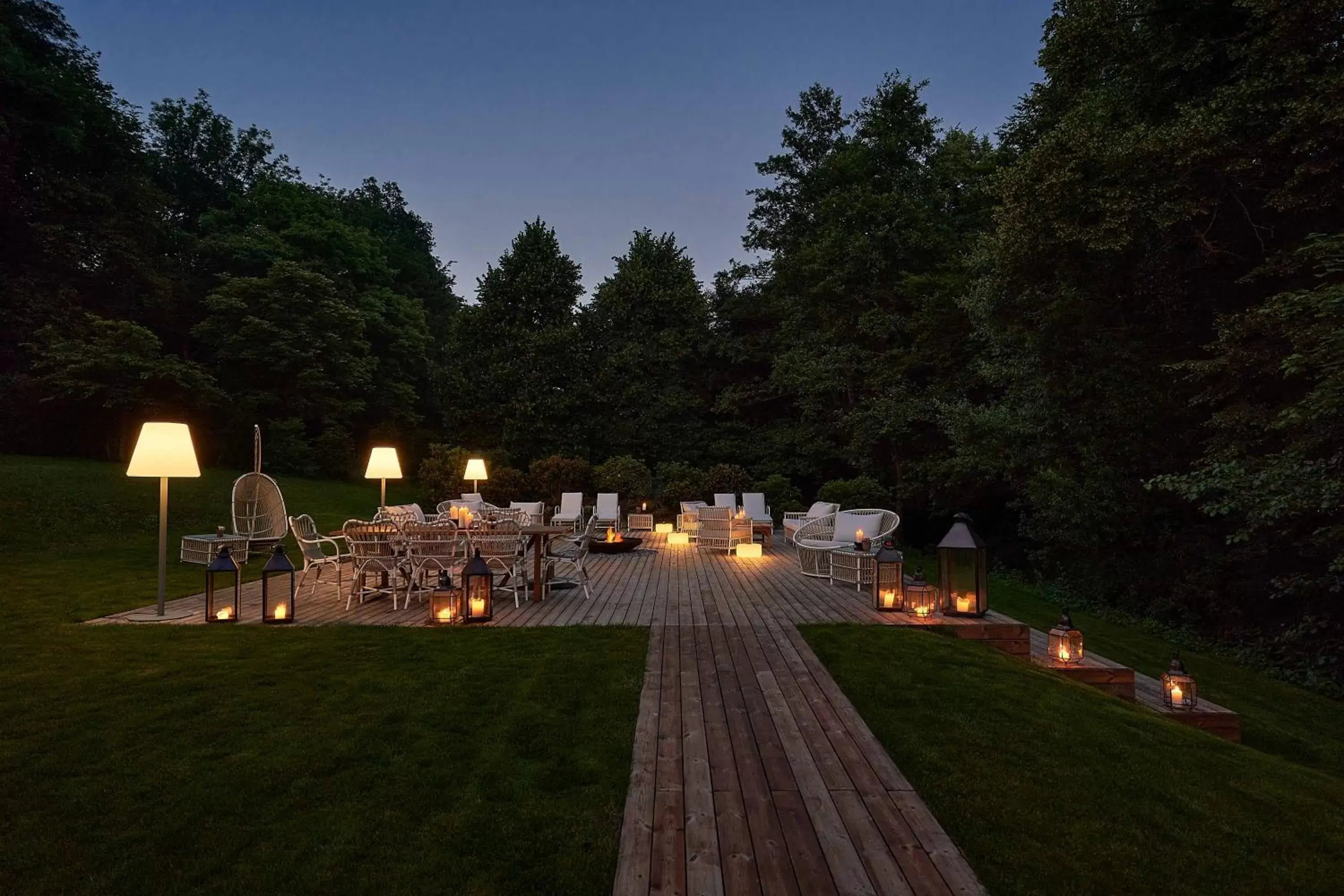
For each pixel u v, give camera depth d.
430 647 5.27
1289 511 7.14
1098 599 12.00
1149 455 10.88
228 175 30.52
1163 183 8.55
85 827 2.66
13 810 2.78
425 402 32.25
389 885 2.32
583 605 7.17
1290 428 7.80
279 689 4.28
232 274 25.47
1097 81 10.56
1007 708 4.19
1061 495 11.90
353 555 7.09
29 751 3.33
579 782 3.09
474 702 4.09
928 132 19.97
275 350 23.19
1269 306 7.55
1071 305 10.66
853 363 19.06
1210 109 8.28
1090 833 2.80
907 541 20.62
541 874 2.39
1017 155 15.76
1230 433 8.80
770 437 21.70
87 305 20.78
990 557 17.41
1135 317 10.75
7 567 9.33
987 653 5.46
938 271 18.69
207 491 16.52
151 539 12.55
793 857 2.49
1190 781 3.38
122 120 21.23
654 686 4.46
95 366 18.03
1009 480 14.40
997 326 12.65
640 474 17.48
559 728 3.71
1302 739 5.99
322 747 3.42
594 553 11.74
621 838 2.62
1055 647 5.62
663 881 2.32
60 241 18.94
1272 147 7.93
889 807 2.90
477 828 2.69
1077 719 4.10
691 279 23.22
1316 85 7.26
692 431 22.23
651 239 23.61
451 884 2.34
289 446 22.78
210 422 22.05
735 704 4.13
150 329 22.58
